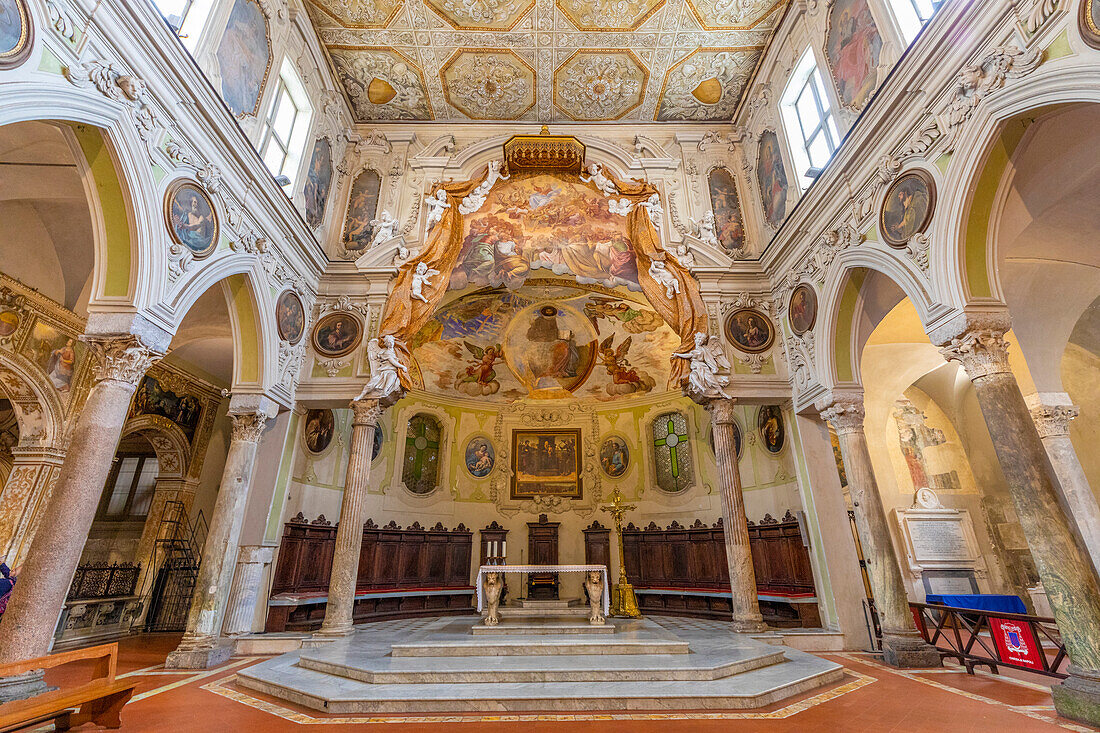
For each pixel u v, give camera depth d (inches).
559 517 671.1
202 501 591.8
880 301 366.0
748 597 381.7
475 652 286.4
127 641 439.2
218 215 312.0
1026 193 263.0
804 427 424.2
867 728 187.0
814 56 393.7
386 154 531.5
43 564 218.5
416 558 605.3
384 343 434.6
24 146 272.7
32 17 190.1
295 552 444.1
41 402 379.6
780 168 453.4
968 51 245.3
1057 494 218.1
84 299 406.3
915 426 558.3
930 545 506.0
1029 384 381.7
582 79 498.6
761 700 217.6
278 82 395.2
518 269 517.0
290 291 411.2
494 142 523.5
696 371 435.8
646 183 496.4
